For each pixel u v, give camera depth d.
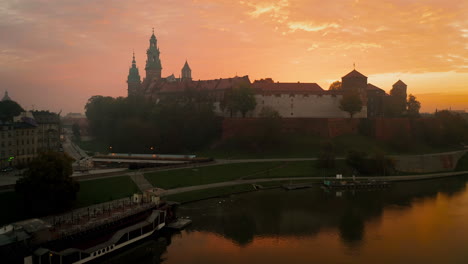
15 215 67.06
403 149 156.50
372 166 126.69
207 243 66.88
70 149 183.38
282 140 156.25
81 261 56.47
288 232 72.38
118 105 196.38
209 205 89.50
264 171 123.12
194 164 122.12
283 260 60.06
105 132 197.38
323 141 151.50
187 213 83.00
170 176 106.75
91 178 94.62
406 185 116.06
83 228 58.91
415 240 68.94
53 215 68.38
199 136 163.75
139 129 162.12
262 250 63.94
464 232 73.06
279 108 183.00
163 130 164.62
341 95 186.88
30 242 52.34
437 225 77.12
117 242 62.41
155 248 65.00
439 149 166.25
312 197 98.69
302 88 195.62
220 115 188.00
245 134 159.00
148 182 98.69
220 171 118.12
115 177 98.06
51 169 68.50
